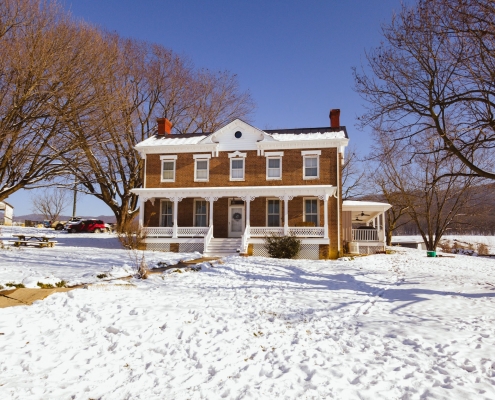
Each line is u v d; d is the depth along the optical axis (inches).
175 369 211.3
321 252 895.1
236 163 1005.8
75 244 1096.8
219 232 1005.2
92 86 816.3
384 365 218.4
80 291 354.0
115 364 217.2
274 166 986.1
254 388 189.3
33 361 215.0
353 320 318.3
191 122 1504.7
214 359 225.9
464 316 330.0
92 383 193.3
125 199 1318.9
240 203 1010.7
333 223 952.3
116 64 957.2
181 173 1023.6
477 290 464.4
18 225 2053.4
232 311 330.6
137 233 921.5
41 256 700.7
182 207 1034.7
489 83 459.8
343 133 996.6
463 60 471.8
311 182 962.1
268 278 526.9
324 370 209.6
